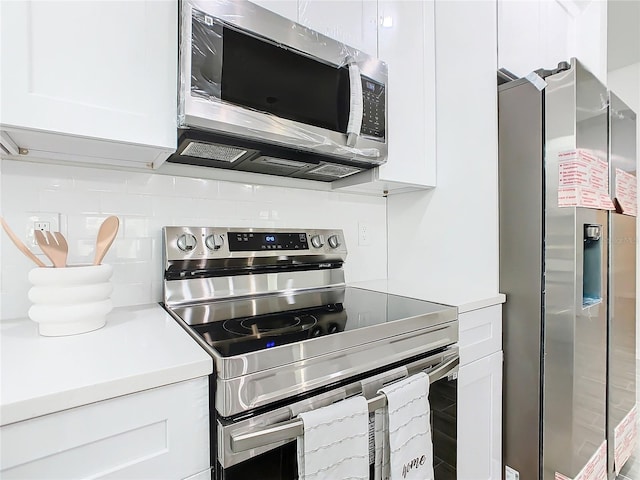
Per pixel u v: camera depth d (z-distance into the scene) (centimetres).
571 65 120
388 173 142
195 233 123
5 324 90
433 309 113
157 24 87
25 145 86
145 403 60
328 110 117
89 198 108
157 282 120
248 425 68
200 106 89
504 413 137
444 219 161
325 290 152
